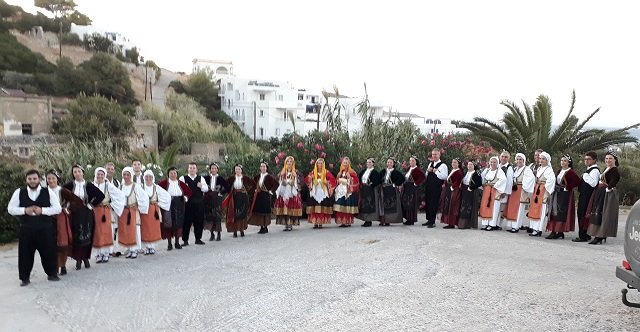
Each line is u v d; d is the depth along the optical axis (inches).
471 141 763.4
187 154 1434.5
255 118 2129.7
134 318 238.5
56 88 2007.9
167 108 1947.6
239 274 317.4
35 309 253.9
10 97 1416.1
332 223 565.6
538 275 299.3
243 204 469.7
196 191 431.8
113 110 1491.1
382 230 491.8
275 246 413.7
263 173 495.5
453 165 510.9
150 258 375.9
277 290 278.7
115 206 364.2
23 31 2618.1
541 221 442.3
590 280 287.0
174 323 231.3
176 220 409.1
